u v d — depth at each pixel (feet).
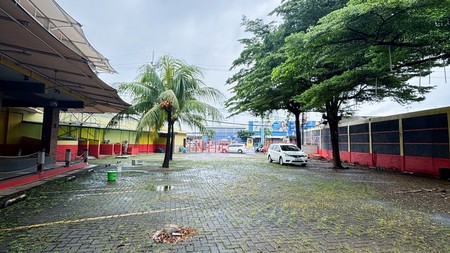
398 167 46.91
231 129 195.52
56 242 12.41
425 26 22.30
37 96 36.42
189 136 148.97
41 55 19.79
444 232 14.51
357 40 24.77
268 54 46.47
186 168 45.68
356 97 49.70
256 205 20.11
